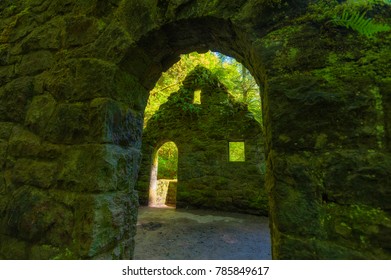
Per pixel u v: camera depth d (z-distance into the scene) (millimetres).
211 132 5469
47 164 1266
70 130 1243
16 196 1303
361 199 745
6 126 1485
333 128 819
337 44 887
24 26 1646
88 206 1073
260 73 1074
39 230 1174
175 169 9203
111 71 1225
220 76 7270
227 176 5113
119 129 1262
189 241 2986
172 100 6020
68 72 1351
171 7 1156
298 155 838
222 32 1168
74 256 1042
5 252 1240
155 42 1275
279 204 822
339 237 743
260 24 996
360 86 826
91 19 1367
